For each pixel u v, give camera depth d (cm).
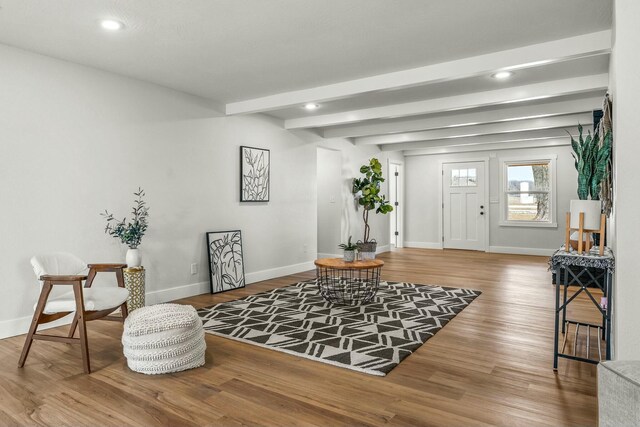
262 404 213
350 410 207
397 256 787
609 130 303
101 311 271
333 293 473
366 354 281
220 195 501
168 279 441
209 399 219
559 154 776
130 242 378
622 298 191
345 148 732
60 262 303
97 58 348
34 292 335
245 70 380
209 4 253
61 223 350
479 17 271
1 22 278
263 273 561
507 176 830
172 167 444
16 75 323
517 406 210
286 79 406
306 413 204
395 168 934
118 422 196
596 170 292
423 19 274
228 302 433
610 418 99
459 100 460
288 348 295
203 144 479
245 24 282
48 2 249
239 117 527
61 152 350
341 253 716
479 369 258
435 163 910
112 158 388
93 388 232
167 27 286
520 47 323
